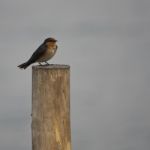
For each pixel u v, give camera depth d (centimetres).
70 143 1173
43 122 1164
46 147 1166
